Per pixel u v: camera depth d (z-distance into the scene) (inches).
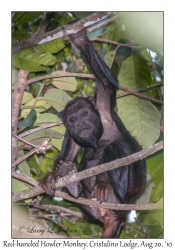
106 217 268.7
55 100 281.1
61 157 284.5
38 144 264.5
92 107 283.3
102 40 287.1
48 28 305.7
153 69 323.6
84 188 274.5
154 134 276.7
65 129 290.5
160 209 273.7
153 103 312.2
